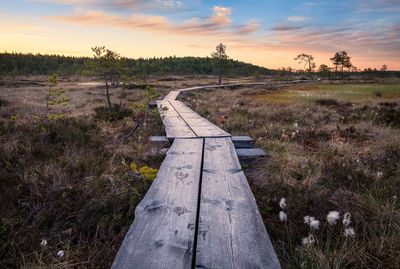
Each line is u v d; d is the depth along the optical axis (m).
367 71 102.00
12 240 2.07
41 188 3.00
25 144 4.43
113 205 2.64
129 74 10.56
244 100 16.16
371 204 2.66
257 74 64.44
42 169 3.42
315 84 43.19
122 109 9.81
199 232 1.75
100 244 2.15
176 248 1.57
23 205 2.70
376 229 2.27
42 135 4.84
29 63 109.69
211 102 15.23
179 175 2.84
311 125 7.95
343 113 10.88
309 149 5.40
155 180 2.68
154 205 2.12
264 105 12.84
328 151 4.88
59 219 2.54
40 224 2.40
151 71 55.47
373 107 11.88
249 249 1.58
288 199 2.88
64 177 3.26
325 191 3.12
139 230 1.75
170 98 15.35
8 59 102.06
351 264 1.88
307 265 1.78
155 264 1.42
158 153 4.43
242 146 5.09
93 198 2.87
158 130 6.90
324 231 2.34
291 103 15.41
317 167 3.86
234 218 1.95
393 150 4.77
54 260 1.87
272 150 4.94
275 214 2.72
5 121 7.20
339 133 6.66
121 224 2.42
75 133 5.23
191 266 1.42
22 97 16.00
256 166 4.21
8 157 3.76
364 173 3.69
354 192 3.07
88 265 1.92
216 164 3.28
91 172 3.55
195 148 4.07
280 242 2.18
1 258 1.96
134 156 4.39
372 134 6.68
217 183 2.64
